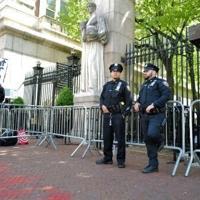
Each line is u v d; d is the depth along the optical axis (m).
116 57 10.57
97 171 5.83
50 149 8.87
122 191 4.42
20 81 18.00
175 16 13.62
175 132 6.43
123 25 11.05
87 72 10.76
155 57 9.77
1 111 10.46
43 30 19.73
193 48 8.79
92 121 8.19
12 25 17.94
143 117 6.05
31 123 10.26
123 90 6.52
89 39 10.71
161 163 7.02
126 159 7.46
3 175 5.28
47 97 15.66
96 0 11.31
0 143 9.47
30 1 19.59
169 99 6.02
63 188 4.52
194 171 6.02
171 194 4.31
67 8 18.19
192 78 11.09
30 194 4.18
